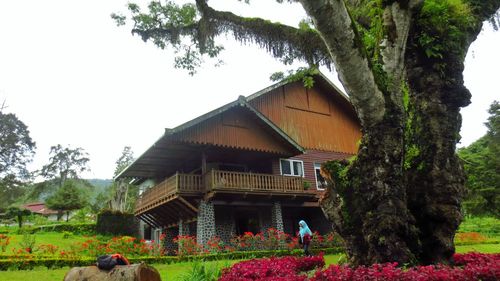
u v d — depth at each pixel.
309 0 5.38
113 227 27.27
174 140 17.33
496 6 8.13
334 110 27.80
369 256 6.24
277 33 11.66
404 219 6.19
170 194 18.12
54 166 65.75
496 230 36.97
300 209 24.64
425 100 7.18
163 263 14.25
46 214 54.84
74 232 26.98
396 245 5.98
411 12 7.04
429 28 7.25
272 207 20.48
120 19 12.86
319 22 5.66
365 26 8.62
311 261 8.95
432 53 7.10
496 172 33.47
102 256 6.36
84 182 67.44
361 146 6.78
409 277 4.59
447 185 6.65
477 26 7.84
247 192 18.55
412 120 7.29
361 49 6.03
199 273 7.93
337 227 6.96
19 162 59.00
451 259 6.54
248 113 20.38
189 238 16.55
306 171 24.52
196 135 18.11
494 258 6.87
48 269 11.88
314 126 26.20
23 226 32.09
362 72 6.15
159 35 13.11
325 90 27.64
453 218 6.48
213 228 18.02
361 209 6.50
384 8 7.22
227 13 11.98
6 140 56.66
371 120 6.61
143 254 16.38
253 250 17.94
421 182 6.77
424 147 6.94
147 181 26.92
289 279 5.88
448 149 6.88
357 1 8.70
